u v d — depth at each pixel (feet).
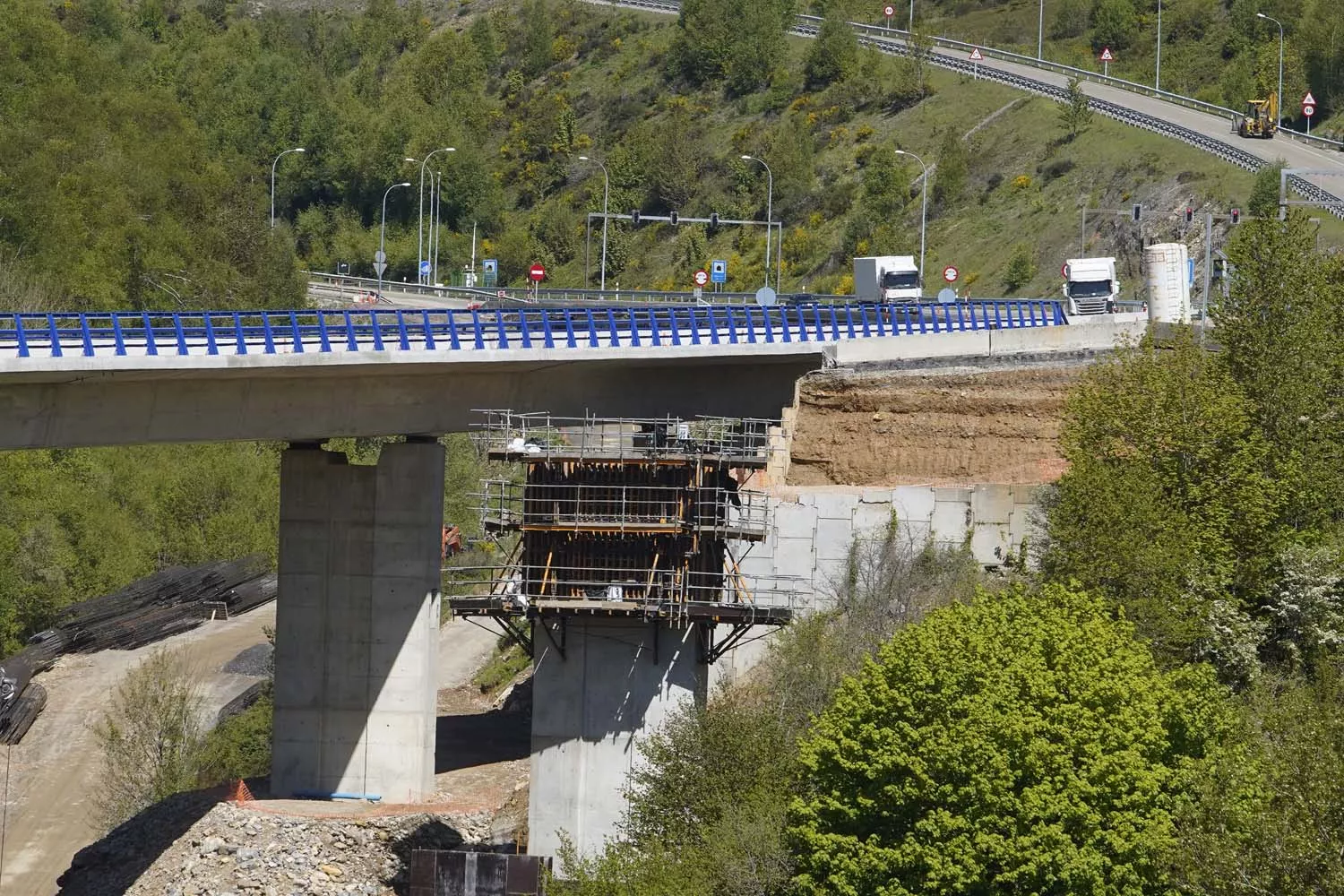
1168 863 164.86
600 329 283.59
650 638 241.14
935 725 175.32
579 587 244.42
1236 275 256.93
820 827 181.27
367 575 264.52
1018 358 286.25
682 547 243.60
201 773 291.17
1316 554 226.38
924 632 184.14
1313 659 221.87
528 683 320.91
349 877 244.63
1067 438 246.68
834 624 244.63
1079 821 170.40
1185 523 227.81
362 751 264.31
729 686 241.14
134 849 255.50
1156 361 252.42
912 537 261.65
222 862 245.45
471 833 253.44
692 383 296.30
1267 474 240.53
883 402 288.92
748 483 272.10
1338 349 252.21
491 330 269.03
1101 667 181.06
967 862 168.96
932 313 327.47
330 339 258.98
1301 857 151.64
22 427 230.48
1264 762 167.63
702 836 197.57
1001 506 261.03
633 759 239.91
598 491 246.06
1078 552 223.92
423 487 264.31
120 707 329.31
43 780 305.94
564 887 202.28
